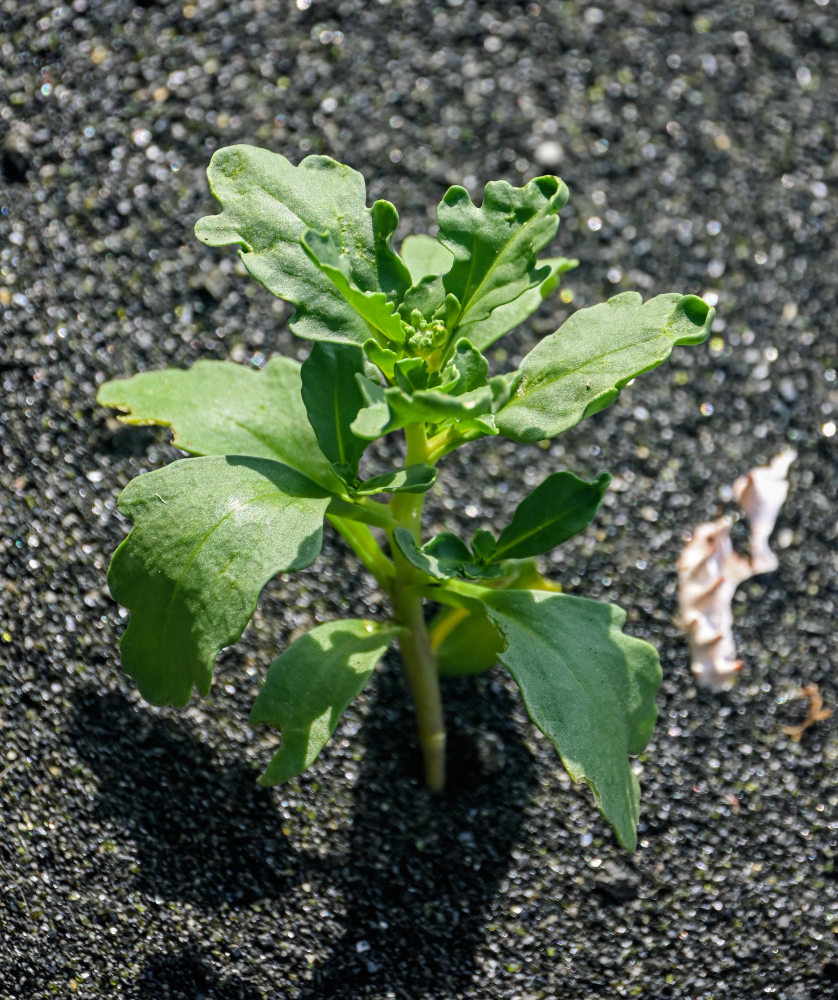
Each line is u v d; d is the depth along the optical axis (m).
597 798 0.79
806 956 0.84
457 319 0.80
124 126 0.91
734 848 0.85
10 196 0.89
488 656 0.85
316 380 0.81
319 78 0.93
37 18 0.92
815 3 0.96
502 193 0.80
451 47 0.94
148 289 0.89
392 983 0.83
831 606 0.88
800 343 0.91
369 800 0.85
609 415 0.90
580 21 0.95
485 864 0.84
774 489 0.89
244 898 0.83
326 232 0.78
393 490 0.80
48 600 0.85
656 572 0.88
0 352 0.87
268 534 0.79
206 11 0.93
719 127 0.94
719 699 0.87
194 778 0.84
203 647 0.79
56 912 0.82
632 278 0.91
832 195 0.93
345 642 0.81
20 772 0.83
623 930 0.84
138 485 0.80
